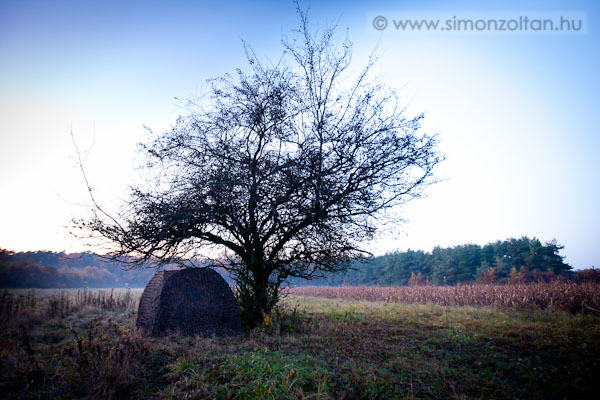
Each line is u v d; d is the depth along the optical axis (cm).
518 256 6612
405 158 1027
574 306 1582
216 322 1023
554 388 637
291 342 912
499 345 914
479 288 2302
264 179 1008
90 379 573
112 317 1315
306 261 1183
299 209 1029
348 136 1061
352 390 591
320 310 1650
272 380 591
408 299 2417
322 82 1117
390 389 615
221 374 631
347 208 1088
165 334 945
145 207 1022
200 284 1044
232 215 1033
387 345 917
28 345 695
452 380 676
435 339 976
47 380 602
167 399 553
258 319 1104
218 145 1063
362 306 1861
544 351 851
